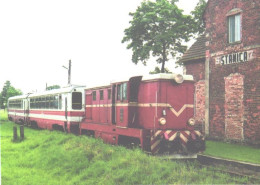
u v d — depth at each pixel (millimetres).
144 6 30797
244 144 15172
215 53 17234
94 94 15867
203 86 18891
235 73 15875
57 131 18891
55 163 11289
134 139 12266
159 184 7602
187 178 7883
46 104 23203
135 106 12242
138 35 31328
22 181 9289
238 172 9531
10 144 16500
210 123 17391
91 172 9492
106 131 13867
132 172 8453
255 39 14812
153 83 11391
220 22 16953
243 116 15328
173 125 11320
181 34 30594
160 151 10695
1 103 68812
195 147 11023
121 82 12609
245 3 15375
